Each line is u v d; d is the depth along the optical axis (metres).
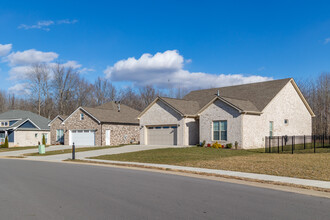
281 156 19.95
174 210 7.30
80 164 19.31
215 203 8.02
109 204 7.93
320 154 20.86
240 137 26.02
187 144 30.05
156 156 21.95
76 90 67.88
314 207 7.63
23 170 15.80
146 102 74.12
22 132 44.84
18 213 7.12
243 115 26.11
